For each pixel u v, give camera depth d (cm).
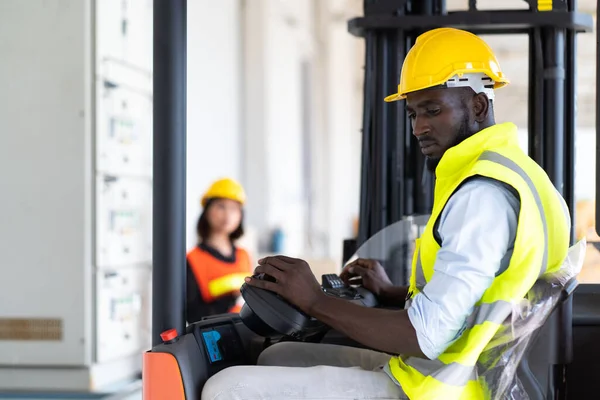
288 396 168
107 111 370
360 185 260
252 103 790
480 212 156
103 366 374
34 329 364
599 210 193
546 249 162
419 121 173
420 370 163
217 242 393
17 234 365
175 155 177
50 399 353
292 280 175
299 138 1029
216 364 191
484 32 243
